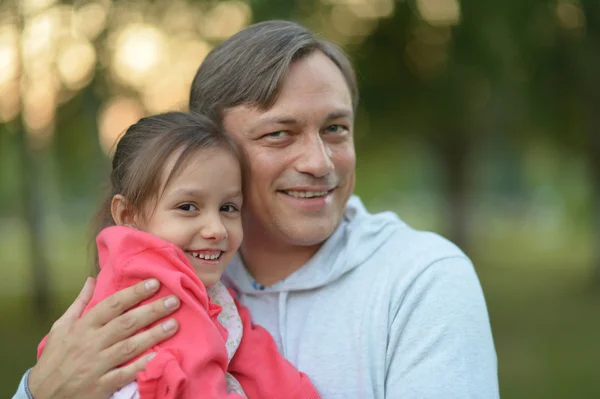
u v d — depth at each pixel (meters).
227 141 1.94
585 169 13.64
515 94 10.48
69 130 9.77
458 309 1.78
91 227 2.29
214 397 1.68
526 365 7.75
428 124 12.47
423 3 9.51
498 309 11.38
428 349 1.74
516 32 8.88
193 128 1.93
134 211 1.95
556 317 10.59
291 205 1.95
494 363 1.80
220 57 2.04
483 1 8.66
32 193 10.81
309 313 1.95
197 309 1.76
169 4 7.96
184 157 1.88
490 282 14.62
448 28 9.50
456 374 1.70
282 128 1.92
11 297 12.59
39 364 1.82
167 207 1.89
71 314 1.92
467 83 10.05
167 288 1.79
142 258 1.83
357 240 1.98
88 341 1.76
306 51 1.95
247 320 1.97
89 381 1.73
